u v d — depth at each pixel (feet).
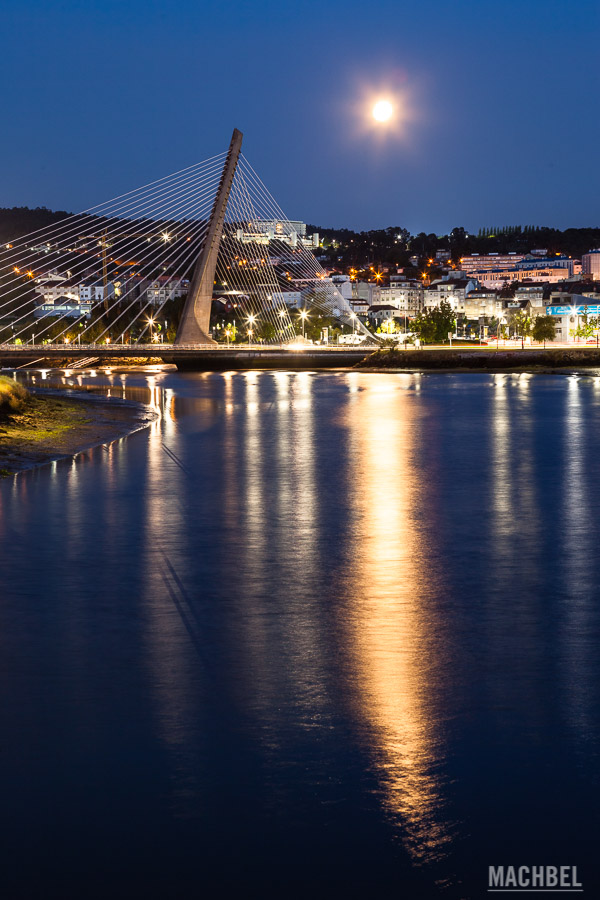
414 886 21.84
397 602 51.03
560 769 27.94
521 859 22.91
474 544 68.13
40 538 70.69
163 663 39.47
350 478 106.83
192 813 25.30
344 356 570.05
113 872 22.49
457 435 163.12
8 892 21.66
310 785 26.94
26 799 26.17
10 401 180.75
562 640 43.14
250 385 370.53
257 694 35.19
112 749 29.73
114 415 204.33
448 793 26.32
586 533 72.64
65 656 40.65
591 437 159.12
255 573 58.59
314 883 22.02
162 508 85.30
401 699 34.55
